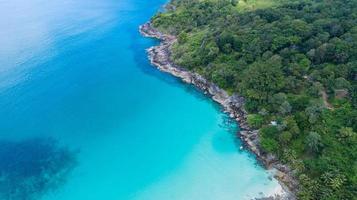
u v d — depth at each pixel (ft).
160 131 351.67
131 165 308.40
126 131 352.28
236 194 278.46
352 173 265.34
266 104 354.13
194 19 583.58
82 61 494.59
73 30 597.11
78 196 278.67
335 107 330.54
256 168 301.43
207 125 358.02
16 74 456.45
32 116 376.89
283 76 365.81
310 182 267.18
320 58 374.63
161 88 428.97
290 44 403.54
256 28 451.12
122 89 427.74
